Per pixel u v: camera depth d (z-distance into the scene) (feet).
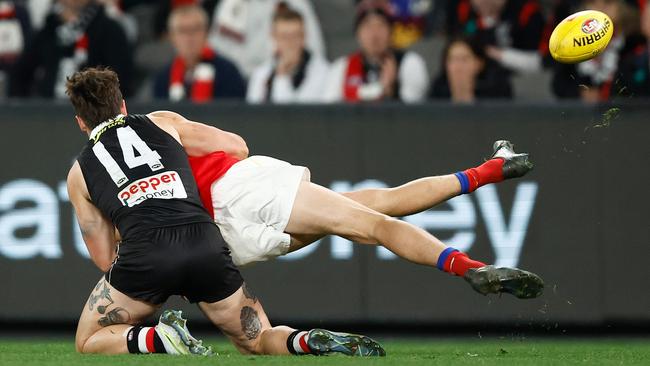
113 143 66.03
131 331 63.82
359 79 119.96
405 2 132.57
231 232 66.08
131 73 124.98
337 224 64.44
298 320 100.48
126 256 63.21
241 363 57.47
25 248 101.09
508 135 100.07
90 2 124.06
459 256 61.05
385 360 60.03
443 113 100.22
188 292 64.64
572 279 100.01
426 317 100.48
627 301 99.91
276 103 100.58
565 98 116.98
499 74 115.75
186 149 67.82
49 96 123.44
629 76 112.78
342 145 100.37
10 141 101.09
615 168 99.86
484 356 69.05
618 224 100.01
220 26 131.03
